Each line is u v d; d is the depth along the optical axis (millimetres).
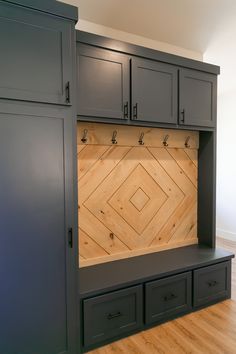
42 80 1613
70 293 1775
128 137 2488
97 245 2398
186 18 2383
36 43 1586
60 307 1742
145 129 2582
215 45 2898
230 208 4730
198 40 2799
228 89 4551
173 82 2410
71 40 1699
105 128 2365
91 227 2365
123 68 2146
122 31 2594
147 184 2662
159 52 2309
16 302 1597
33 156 1609
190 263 2410
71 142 1730
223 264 2594
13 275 1581
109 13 2289
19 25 1535
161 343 2012
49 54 1628
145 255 2627
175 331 2152
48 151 1653
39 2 1580
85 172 2316
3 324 1567
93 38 1999
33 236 1627
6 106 1522
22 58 1550
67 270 1754
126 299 2061
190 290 2387
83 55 1978
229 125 4676
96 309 1932
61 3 1647
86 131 2264
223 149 4812
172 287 2283
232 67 3510
